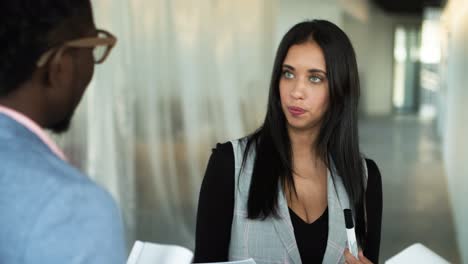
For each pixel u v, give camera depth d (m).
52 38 0.65
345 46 1.33
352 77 1.34
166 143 4.82
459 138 5.43
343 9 10.52
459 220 4.57
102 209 0.61
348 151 1.38
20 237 0.57
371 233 1.43
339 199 1.37
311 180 1.40
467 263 3.76
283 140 1.38
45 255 0.57
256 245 1.35
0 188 0.60
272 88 1.39
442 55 10.55
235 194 1.37
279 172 1.35
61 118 0.73
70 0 0.65
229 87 5.27
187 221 4.62
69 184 0.60
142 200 4.70
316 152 1.39
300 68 1.32
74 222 0.58
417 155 9.04
